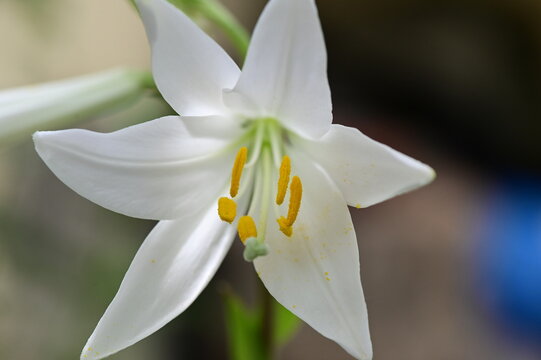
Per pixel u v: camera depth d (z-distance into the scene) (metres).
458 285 0.49
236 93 0.25
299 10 0.23
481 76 0.59
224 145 0.27
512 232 0.53
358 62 0.61
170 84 0.25
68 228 0.45
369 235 0.51
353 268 0.25
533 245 0.51
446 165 0.59
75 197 0.47
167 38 0.24
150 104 0.44
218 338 0.48
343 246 0.25
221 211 0.25
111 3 0.63
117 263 0.43
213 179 0.26
